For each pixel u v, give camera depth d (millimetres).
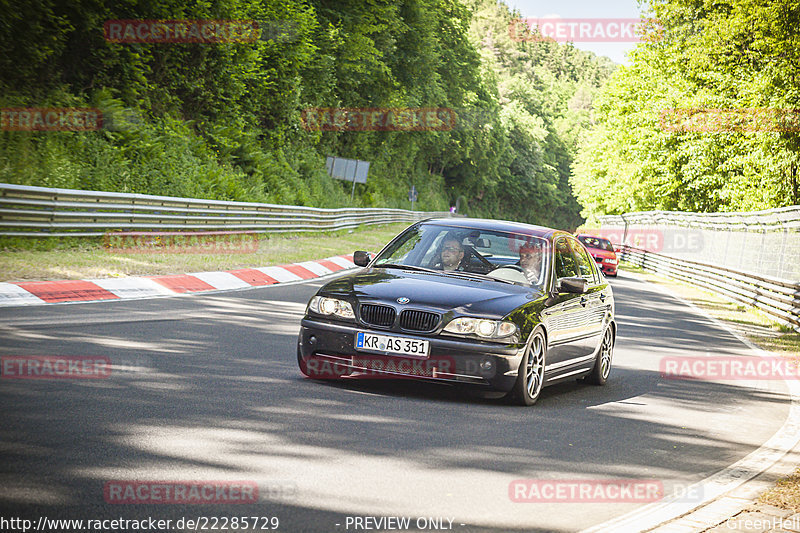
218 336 22750
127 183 52688
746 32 92438
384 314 17016
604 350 21906
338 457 12109
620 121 135000
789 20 89312
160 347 20094
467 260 19250
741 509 10977
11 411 13055
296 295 35562
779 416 19344
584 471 12719
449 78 197500
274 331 24797
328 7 121438
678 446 15156
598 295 21625
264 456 11797
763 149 88812
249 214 58062
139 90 65188
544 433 15062
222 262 41625
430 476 11609
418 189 189875
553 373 18969
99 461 10836
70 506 9102
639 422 17047
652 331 35375
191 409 14203
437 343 16531
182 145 65062
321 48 106688
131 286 30609
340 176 118438
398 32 140750
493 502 10711
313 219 74000
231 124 79062
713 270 66812
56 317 22953
